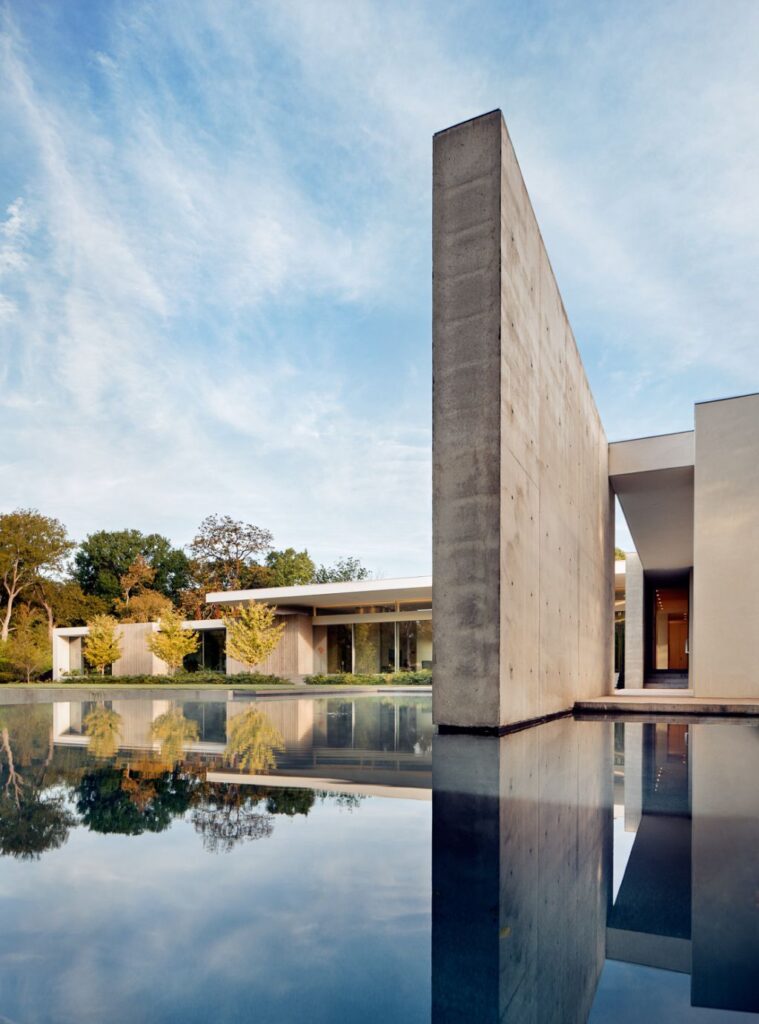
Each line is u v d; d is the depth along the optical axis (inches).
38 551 1558.8
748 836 77.4
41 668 1121.4
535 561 249.9
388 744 176.9
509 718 208.5
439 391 215.6
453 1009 33.7
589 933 46.8
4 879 56.2
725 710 311.3
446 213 220.4
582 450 365.7
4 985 36.3
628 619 738.8
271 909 49.5
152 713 359.6
